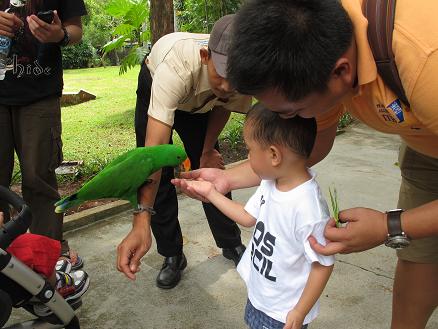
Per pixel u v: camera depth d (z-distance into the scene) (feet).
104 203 12.26
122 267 5.33
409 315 5.83
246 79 3.40
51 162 8.57
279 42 3.21
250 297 5.31
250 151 4.75
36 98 8.16
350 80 3.62
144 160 5.00
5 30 7.47
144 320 7.73
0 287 5.33
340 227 4.38
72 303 7.39
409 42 3.32
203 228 10.95
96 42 75.05
